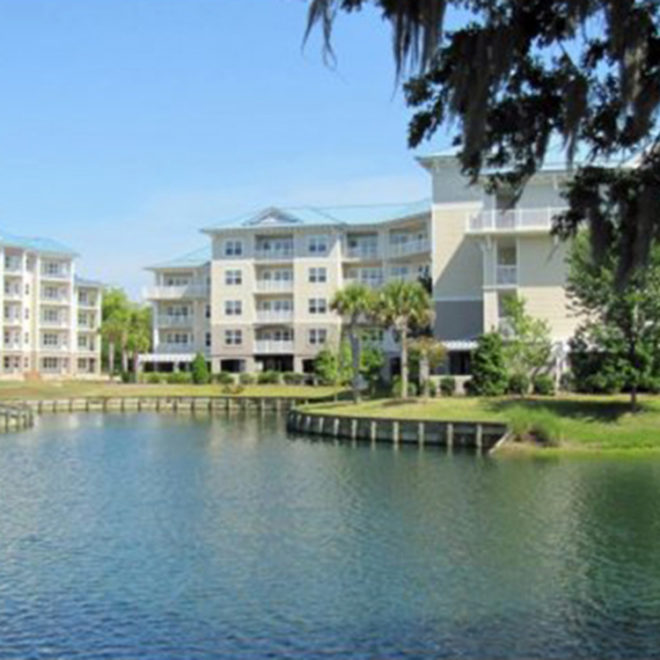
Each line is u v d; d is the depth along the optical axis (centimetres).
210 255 9194
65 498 2806
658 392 4519
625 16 698
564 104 779
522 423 3922
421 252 7488
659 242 813
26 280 10150
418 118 844
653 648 1320
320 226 8131
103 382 9200
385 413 4659
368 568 1825
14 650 1347
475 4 739
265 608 1548
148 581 1739
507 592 1631
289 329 8312
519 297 5259
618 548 1970
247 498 2769
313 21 728
